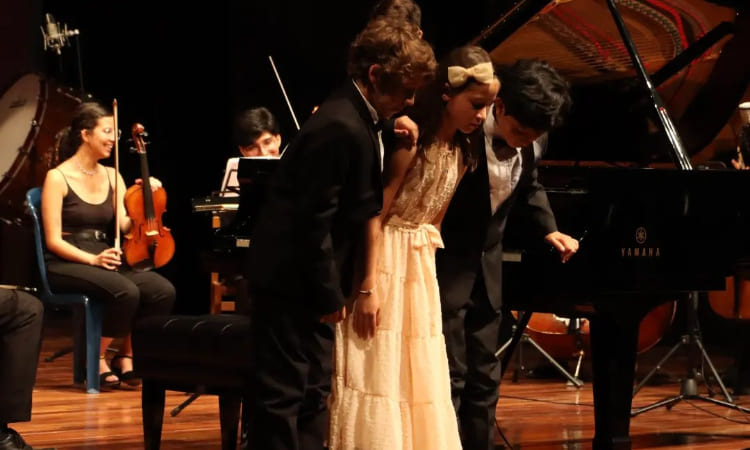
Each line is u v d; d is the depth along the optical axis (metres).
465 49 5.09
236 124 9.12
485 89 4.98
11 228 15.31
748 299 9.75
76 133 10.27
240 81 15.48
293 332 4.64
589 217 5.99
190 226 16.09
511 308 6.25
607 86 8.58
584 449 7.29
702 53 8.48
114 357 10.19
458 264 5.54
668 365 11.98
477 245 5.54
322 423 4.90
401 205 5.11
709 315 13.08
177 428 7.82
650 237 6.03
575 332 10.49
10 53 15.35
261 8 15.37
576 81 8.52
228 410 6.27
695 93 8.98
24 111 12.16
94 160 10.31
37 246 9.97
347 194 4.62
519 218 6.07
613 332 6.09
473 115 5.02
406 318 5.14
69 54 16.25
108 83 16.39
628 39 7.14
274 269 4.55
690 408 9.21
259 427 4.66
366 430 4.98
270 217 4.61
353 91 4.66
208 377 5.94
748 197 6.23
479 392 5.70
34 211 10.05
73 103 12.49
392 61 4.57
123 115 16.34
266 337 4.66
